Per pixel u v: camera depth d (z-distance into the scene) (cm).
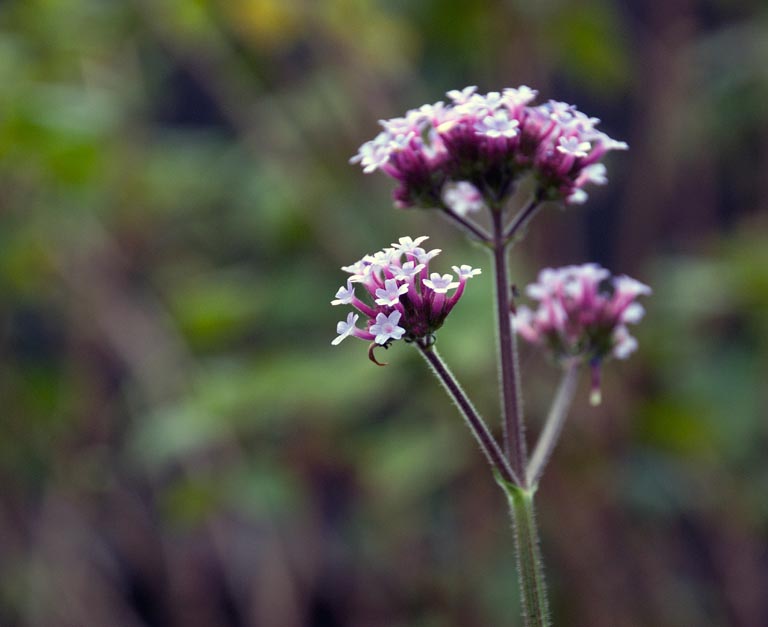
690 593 63
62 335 73
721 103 65
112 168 59
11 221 60
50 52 59
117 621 65
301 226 59
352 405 56
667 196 65
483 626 57
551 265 57
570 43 58
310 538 63
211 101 82
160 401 60
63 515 63
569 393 43
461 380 53
